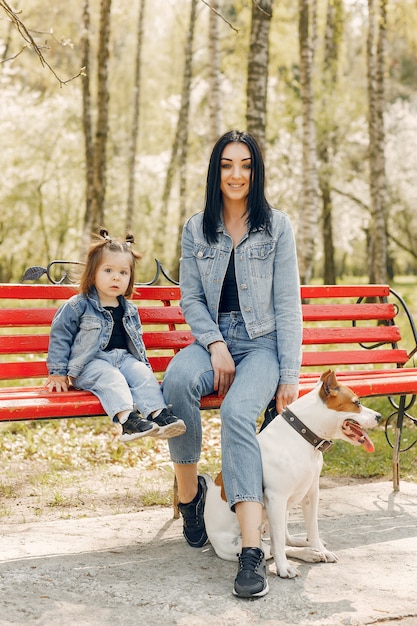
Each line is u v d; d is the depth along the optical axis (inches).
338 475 205.2
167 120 1129.4
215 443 243.6
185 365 134.0
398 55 1186.0
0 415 125.7
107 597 113.3
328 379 122.7
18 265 1113.4
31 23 846.5
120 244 145.7
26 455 224.4
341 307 182.7
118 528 149.7
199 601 112.2
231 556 127.9
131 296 156.3
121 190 1103.0
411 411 273.9
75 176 1078.4
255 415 124.7
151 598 113.1
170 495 183.8
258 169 138.9
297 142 975.0
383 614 108.3
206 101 1062.4
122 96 1123.9
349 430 122.3
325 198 978.7
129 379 137.7
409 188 1097.4
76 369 140.7
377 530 148.6
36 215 1077.8
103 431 256.8
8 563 126.6
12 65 962.7
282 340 136.6
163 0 1096.2
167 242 1100.5
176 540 142.4
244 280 138.6
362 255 1443.2
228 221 142.9
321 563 128.4
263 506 124.4
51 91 1089.4
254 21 415.5
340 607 110.5
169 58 1130.7
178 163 959.6
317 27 813.9
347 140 927.7
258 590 112.9
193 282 143.5
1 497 182.9
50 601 111.0
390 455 220.4
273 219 140.6
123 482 198.4
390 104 1143.6
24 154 1063.6
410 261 1342.3
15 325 154.9
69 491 188.5
